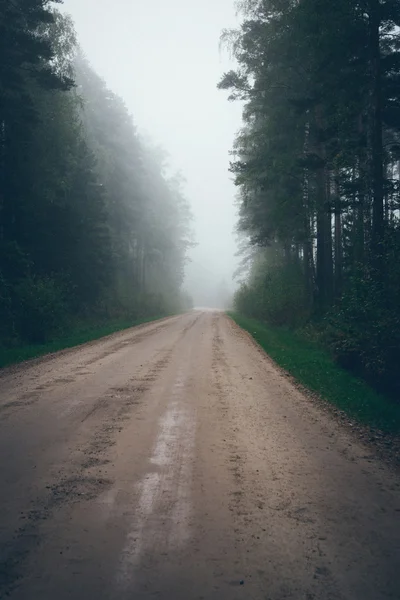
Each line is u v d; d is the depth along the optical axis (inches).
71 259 1168.8
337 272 1009.5
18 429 270.8
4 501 172.7
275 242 1454.2
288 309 1018.7
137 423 284.5
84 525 152.9
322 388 398.0
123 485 188.4
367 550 138.2
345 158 685.9
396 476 203.5
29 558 132.6
